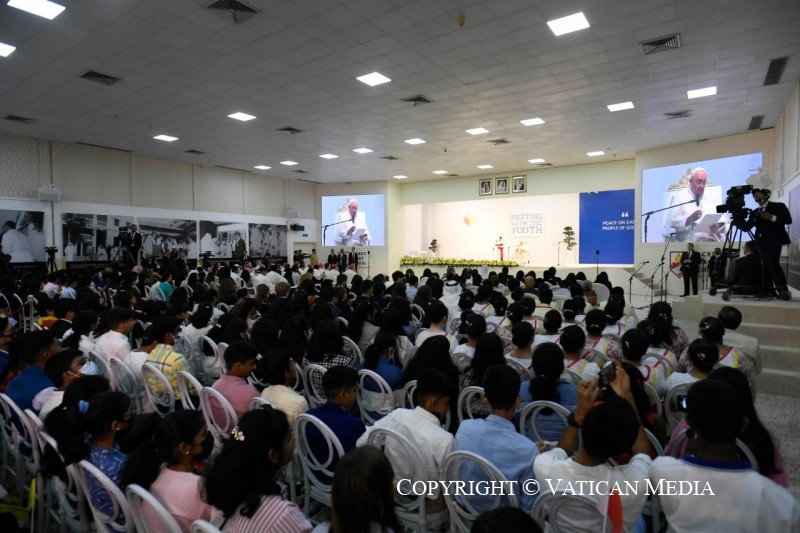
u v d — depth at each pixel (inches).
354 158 511.8
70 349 103.2
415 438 74.9
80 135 400.8
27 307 256.2
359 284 283.3
